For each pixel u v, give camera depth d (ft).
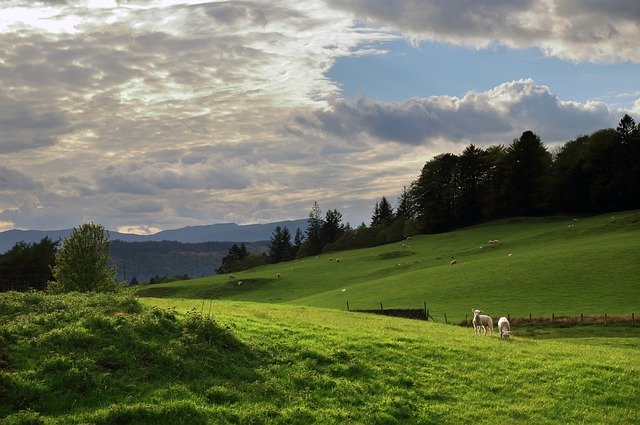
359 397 75.77
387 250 472.44
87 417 59.16
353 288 319.68
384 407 73.51
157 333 81.92
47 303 93.04
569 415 76.18
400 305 254.06
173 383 70.18
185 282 454.81
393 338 105.81
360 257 459.73
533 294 244.01
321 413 69.51
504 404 78.59
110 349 73.56
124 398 64.54
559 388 85.10
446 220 568.00
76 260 161.48
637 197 479.00
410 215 647.56
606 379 89.15
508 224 497.05
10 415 57.88
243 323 104.94
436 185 579.89
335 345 95.35
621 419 75.46
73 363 69.21
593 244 324.39
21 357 69.62
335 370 83.92
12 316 85.15
